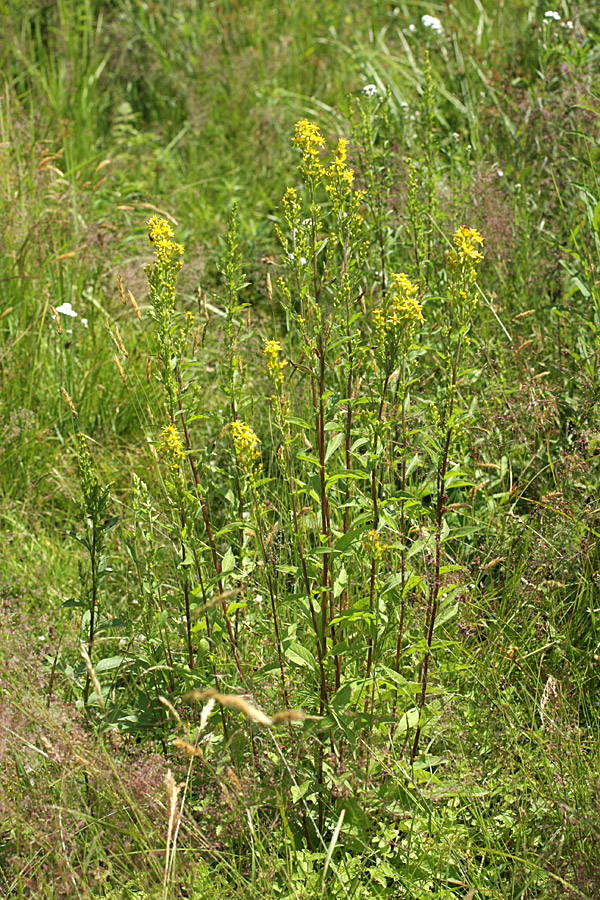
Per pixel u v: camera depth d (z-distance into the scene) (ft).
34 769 8.04
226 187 19.34
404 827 7.97
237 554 10.21
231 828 7.69
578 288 12.75
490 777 8.29
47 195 16.39
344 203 7.92
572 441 11.13
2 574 10.53
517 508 11.16
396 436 10.50
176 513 9.30
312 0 24.68
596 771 8.02
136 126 22.24
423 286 11.48
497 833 8.01
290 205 7.83
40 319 14.23
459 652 9.18
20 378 13.41
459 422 7.83
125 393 13.39
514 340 12.32
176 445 7.72
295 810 7.94
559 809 7.82
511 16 21.42
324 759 7.92
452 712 8.44
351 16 24.18
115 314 14.70
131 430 13.34
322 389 7.72
